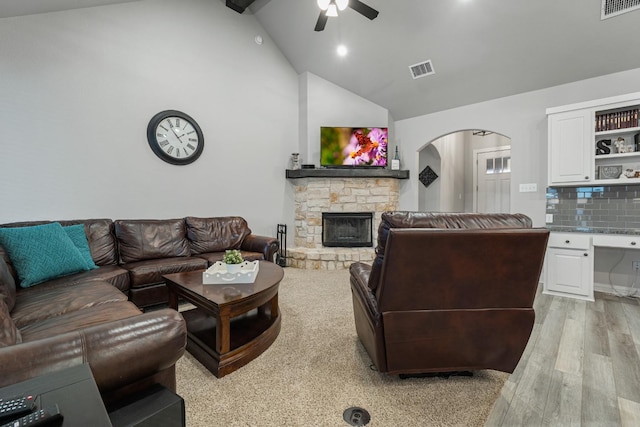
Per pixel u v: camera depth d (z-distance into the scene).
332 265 4.53
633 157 3.29
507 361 1.69
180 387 1.70
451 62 3.96
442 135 4.80
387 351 1.64
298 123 5.15
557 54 3.38
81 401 0.67
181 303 3.01
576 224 3.62
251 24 4.55
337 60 4.62
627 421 1.44
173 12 3.77
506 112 4.12
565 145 3.39
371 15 3.09
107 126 3.28
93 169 3.20
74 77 3.07
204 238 3.67
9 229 2.29
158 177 3.66
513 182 4.06
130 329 0.98
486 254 1.48
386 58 4.28
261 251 3.63
